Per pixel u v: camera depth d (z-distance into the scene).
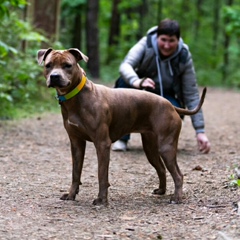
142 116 6.09
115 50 30.38
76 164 6.03
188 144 9.95
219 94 22.03
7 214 5.43
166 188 6.65
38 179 6.96
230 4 30.98
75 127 5.79
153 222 5.24
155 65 8.70
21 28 13.35
